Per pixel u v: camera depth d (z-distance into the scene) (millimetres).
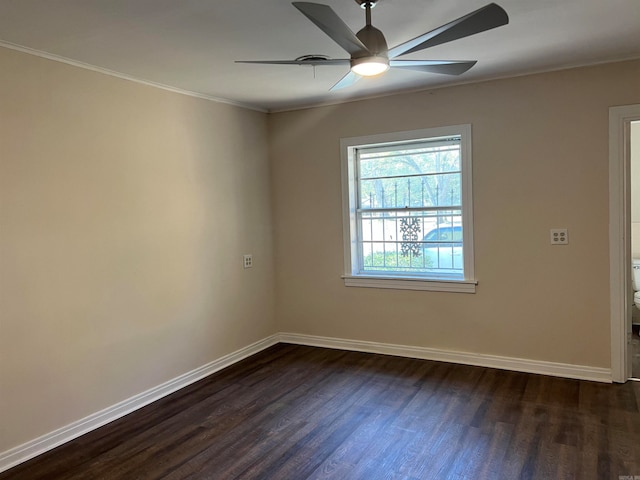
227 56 2889
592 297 3471
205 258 3941
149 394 3436
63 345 2875
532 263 3645
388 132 4102
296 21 2371
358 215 4477
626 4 2307
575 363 3557
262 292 4625
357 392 3459
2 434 2582
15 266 2633
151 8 2178
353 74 2432
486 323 3855
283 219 4695
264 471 2479
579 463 2434
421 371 3830
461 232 4008
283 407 3250
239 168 4312
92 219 3041
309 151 4500
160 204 3533
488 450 2596
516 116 3605
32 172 2707
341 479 2379
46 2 2086
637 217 4992
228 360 4184
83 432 2977
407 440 2738
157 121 3506
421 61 2229
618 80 3277
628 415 2924
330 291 4535
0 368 2566
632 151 4980
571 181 3471
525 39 2795
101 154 3096
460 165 3934
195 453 2689
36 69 2727
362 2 2115
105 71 3109
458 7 2244
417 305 4129
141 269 3381
